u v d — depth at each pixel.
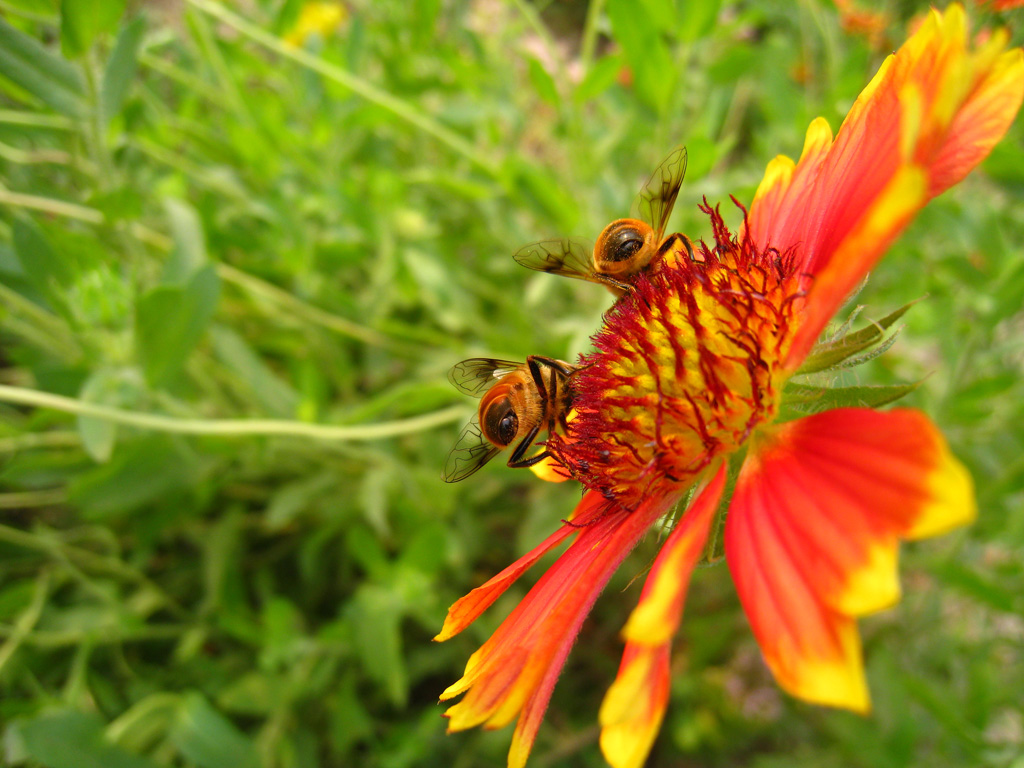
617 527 0.07
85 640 0.15
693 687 0.18
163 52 0.19
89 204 0.12
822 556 0.05
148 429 0.14
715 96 0.17
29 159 0.13
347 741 0.15
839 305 0.05
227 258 0.18
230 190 0.16
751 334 0.07
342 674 0.17
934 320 0.15
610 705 0.05
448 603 0.17
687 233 0.14
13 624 0.16
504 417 0.08
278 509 0.15
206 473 0.15
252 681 0.14
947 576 0.13
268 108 0.17
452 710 0.06
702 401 0.07
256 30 0.14
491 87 0.19
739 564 0.05
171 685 0.16
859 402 0.07
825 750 0.16
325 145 0.17
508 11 0.22
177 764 0.15
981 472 0.16
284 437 0.15
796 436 0.06
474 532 0.17
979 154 0.06
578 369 0.08
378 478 0.15
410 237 0.17
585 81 0.14
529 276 0.19
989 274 0.14
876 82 0.07
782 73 0.16
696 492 0.07
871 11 0.17
